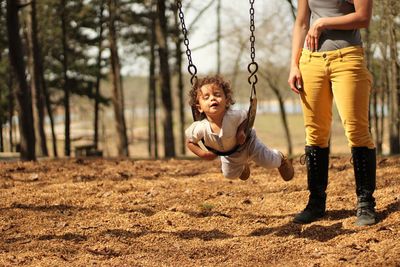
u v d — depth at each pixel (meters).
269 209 6.19
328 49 4.96
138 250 5.02
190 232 5.49
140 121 70.44
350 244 4.77
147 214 6.26
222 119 4.79
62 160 10.40
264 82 34.69
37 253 4.93
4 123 30.78
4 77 27.66
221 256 4.77
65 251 5.03
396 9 12.34
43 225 5.86
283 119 31.75
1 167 9.32
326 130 5.32
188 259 4.73
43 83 26.00
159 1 18.22
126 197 6.90
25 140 12.98
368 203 5.22
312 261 4.50
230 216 5.98
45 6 24.45
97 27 25.98
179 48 23.53
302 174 7.89
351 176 7.33
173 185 7.57
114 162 9.99
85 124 47.84
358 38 5.00
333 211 5.71
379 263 4.30
